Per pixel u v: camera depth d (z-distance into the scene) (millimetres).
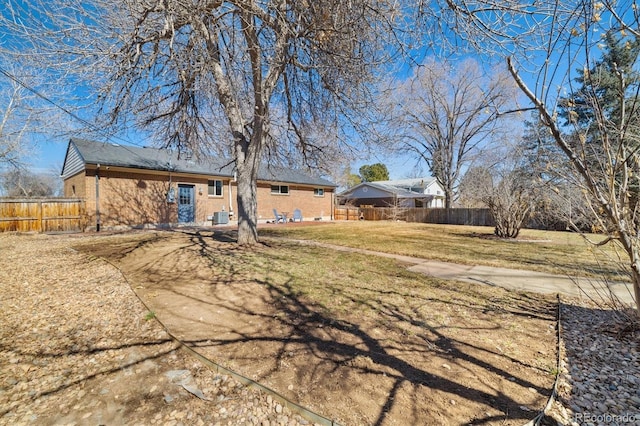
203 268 5219
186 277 4723
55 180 31547
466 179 17109
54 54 4258
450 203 24391
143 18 4480
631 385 2066
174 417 1758
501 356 2438
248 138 8508
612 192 2217
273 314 3297
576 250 8188
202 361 2340
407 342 2670
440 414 1737
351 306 3559
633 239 2338
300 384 2029
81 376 2197
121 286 4336
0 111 13688
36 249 7523
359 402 1844
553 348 2586
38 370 2289
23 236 10141
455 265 6094
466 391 1961
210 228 13602
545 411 1779
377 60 4926
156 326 2992
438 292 4195
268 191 19047
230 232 11383
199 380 2119
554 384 2041
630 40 1989
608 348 2588
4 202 10969
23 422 1735
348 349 2527
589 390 2014
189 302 3648
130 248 7355
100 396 1965
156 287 4250
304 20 4836
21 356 2494
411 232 13305
